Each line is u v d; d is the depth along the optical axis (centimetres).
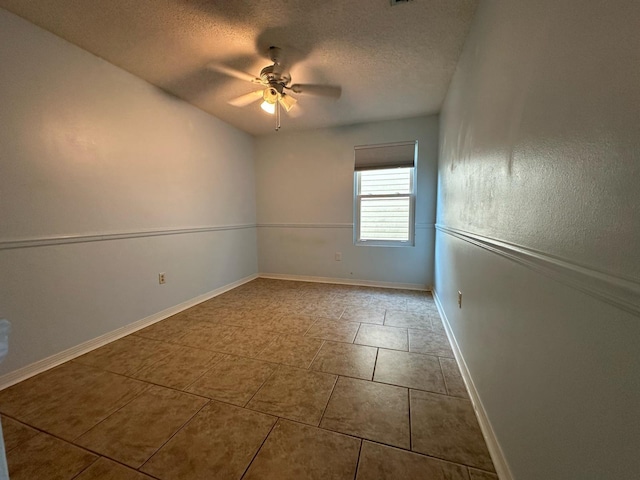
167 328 231
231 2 148
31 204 165
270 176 399
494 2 120
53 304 175
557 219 68
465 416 129
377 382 155
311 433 120
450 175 227
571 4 63
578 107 60
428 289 345
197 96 267
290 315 260
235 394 146
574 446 60
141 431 121
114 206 212
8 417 130
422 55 197
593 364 54
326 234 382
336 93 258
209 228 315
